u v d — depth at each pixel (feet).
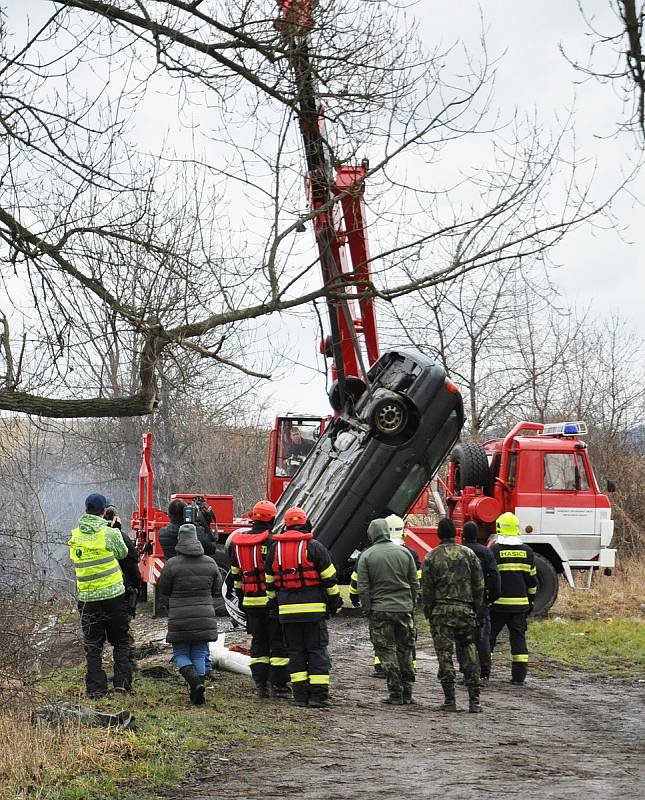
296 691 42.24
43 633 38.70
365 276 31.45
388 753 34.45
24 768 29.71
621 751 36.32
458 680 51.98
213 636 40.47
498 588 48.65
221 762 32.37
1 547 36.73
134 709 37.99
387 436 58.95
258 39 30.48
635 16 23.12
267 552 43.52
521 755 34.86
